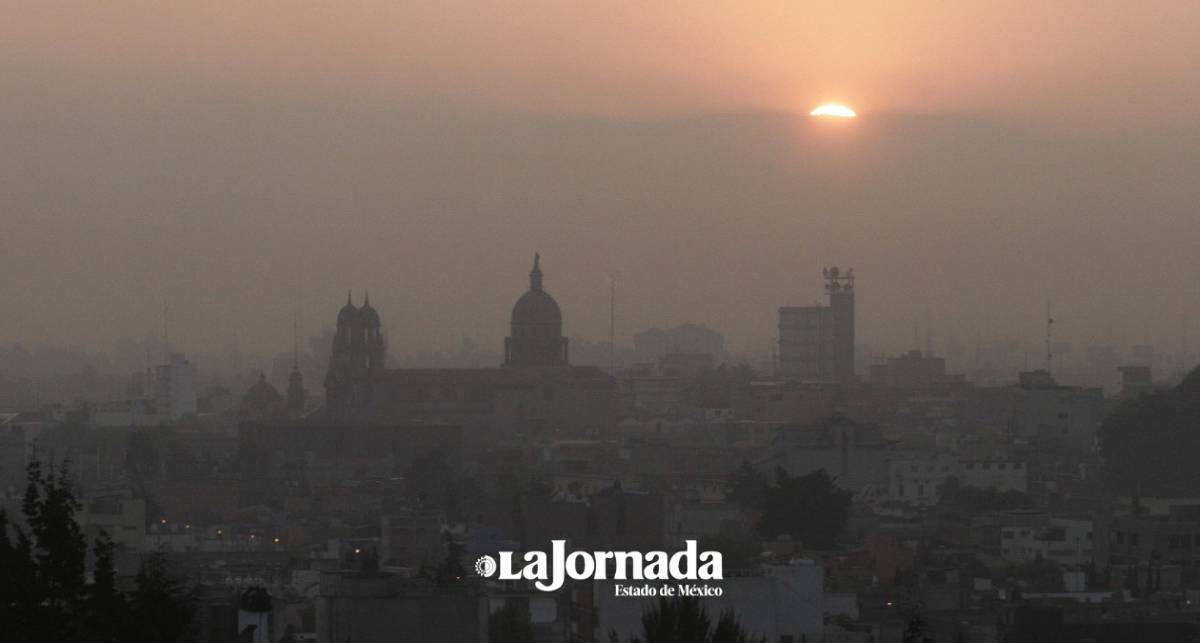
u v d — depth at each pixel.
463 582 163.00
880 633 191.12
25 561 90.69
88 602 92.25
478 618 152.75
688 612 120.62
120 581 119.12
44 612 90.62
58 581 91.88
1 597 89.88
